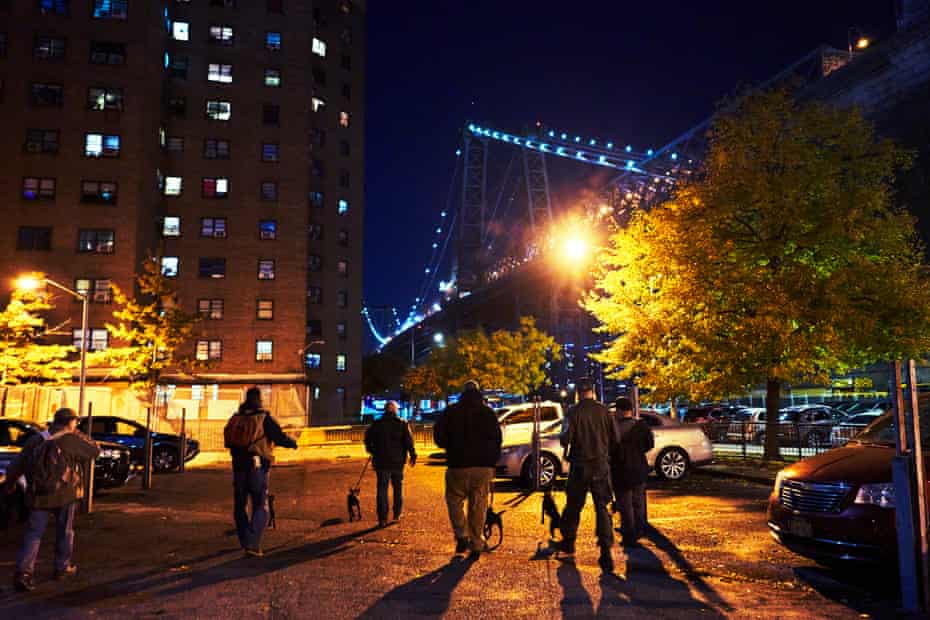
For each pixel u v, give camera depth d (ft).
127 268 144.25
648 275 62.18
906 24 200.64
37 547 21.63
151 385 112.37
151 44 154.20
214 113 166.61
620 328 65.46
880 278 53.67
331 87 215.72
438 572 23.04
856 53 260.62
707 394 58.59
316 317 202.80
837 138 59.31
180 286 160.04
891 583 22.18
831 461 23.29
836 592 21.20
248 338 162.20
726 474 51.16
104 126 147.64
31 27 147.43
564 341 306.14
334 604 19.27
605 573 23.09
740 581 22.36
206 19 169.07
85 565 24.40
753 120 58.90
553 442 48.34
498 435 25.75
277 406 123.03
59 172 144.46
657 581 22.12
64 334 139.13
